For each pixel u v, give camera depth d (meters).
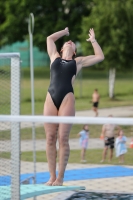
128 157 32.03
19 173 11.17
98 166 29.67
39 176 25.08
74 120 9.64
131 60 71.44
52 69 12.38
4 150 12.91
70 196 14.38
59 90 12.06
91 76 117.88
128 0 73.12
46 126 12.20
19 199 11.15
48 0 112.81
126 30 70.50
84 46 75.44
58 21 113.69
